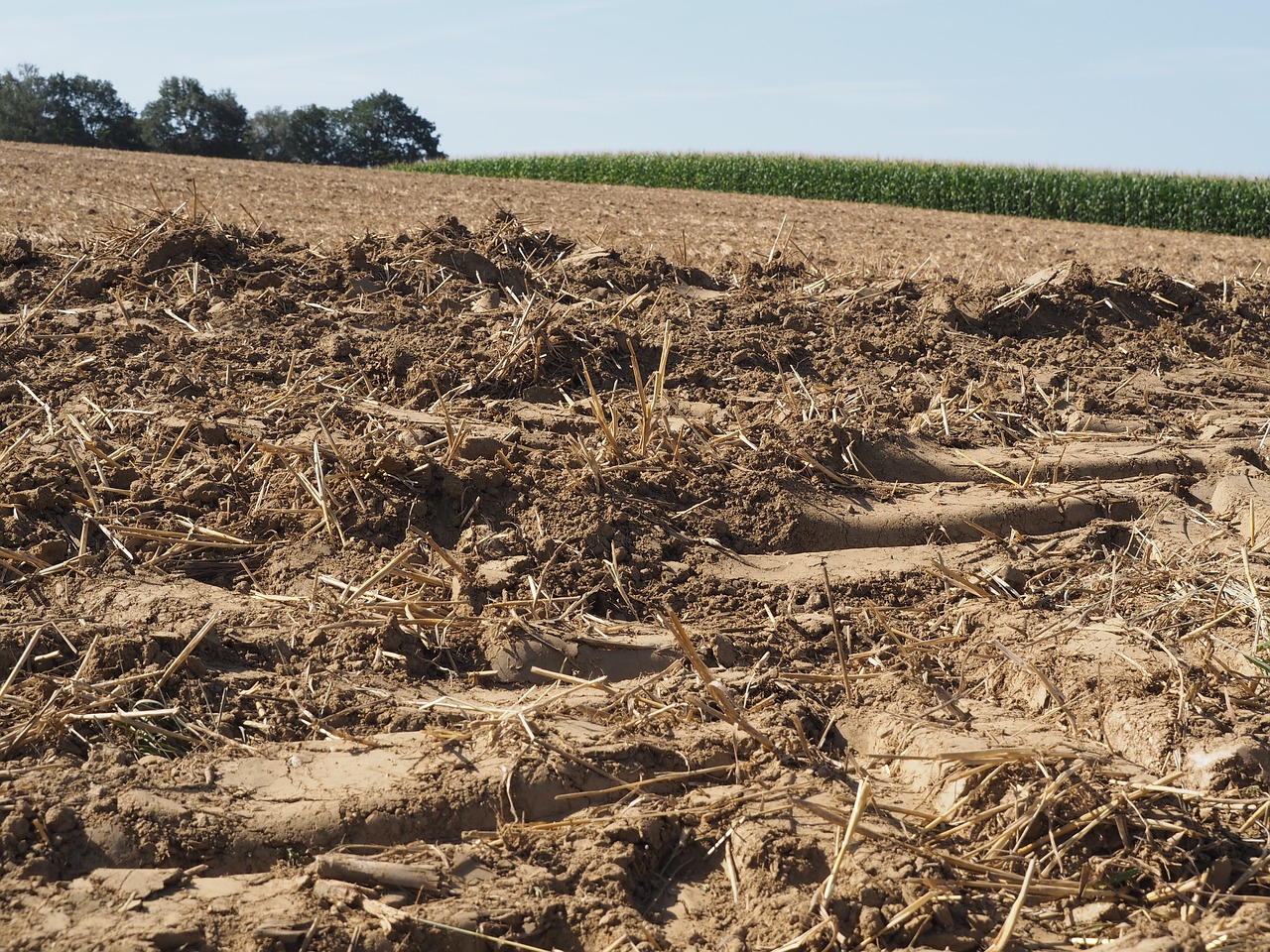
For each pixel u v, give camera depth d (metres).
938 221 24.89
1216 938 2.63
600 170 43.62
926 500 5.47
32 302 6.74
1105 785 3.12
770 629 4.23
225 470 4.87
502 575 4.29
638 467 5.25
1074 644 4.06
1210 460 6.18
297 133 82.31
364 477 4.77
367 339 6.59
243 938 2.55
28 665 3.59
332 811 3.00
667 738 3.42
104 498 4.62
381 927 2.61
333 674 3.71
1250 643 4.06
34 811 2.87
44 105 72.19
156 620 3.90
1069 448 6.31
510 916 2.68
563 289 7.78
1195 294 9.36
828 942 2.66
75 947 2.44
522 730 3.36
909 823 3.10
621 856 2.91
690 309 7.71
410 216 17.14
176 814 2.95
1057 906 2.84
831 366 7.21
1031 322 8.57
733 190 38.78
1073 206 31.47
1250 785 3.18
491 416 5.77
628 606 4.36
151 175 23.38
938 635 4.29
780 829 2.98
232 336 6.40
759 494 5.27
